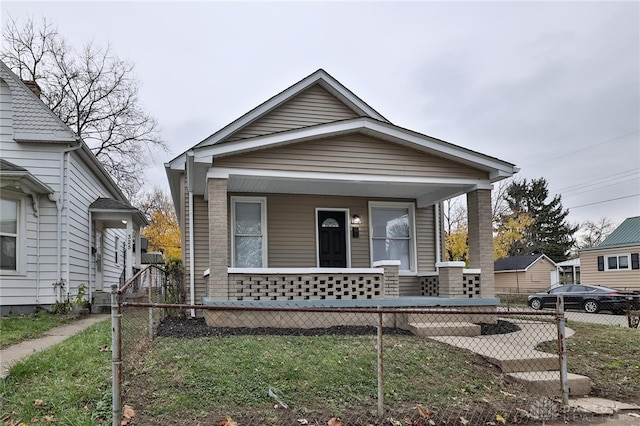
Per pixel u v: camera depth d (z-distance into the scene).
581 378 5.07
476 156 8.84
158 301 9.50
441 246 11.53
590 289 19.00
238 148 7.73
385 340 6.42
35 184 10.26
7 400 3.96
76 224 11.93
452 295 8.65
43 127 11.03
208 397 4.07
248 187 9.69
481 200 9.07
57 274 10.77
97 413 3.69
